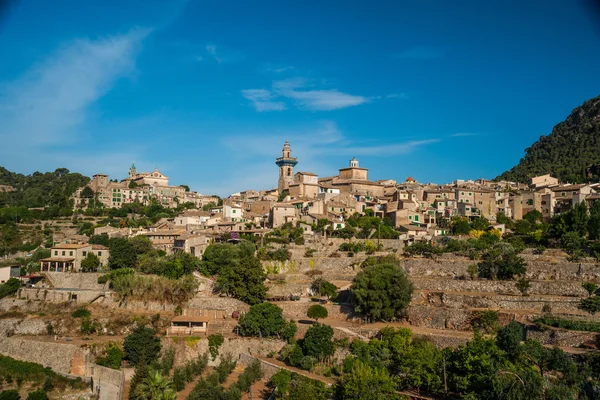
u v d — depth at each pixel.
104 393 103.06
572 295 112.25
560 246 144.75
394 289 113.75
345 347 102.56
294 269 149.75
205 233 183.25
